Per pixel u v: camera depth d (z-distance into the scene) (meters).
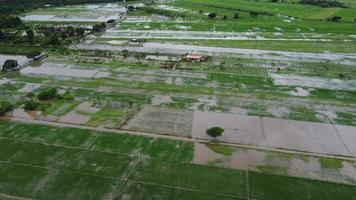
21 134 43.12
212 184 34.53
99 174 35.88
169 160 38.22
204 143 41.72
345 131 45.38
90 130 44.16
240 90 57.41
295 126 46.31
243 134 44.00
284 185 34.53
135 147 40.56
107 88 57.44
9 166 37.03
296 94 56.47
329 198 32.97
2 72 64.56
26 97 53.75
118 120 46.78
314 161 38.75
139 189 33.75
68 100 52.62
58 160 38.09
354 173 36.78
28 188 33.81
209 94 55.56
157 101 52.72
